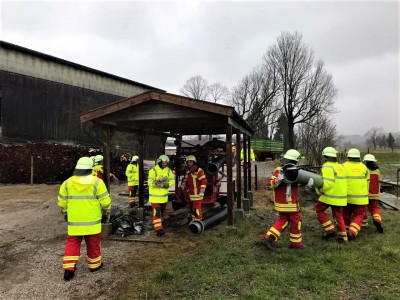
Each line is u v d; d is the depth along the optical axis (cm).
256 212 971
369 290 419
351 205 676
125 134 2950
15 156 1805
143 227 780
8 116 2447
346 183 634
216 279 463
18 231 773
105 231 719
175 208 999
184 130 1097
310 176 591
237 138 881
